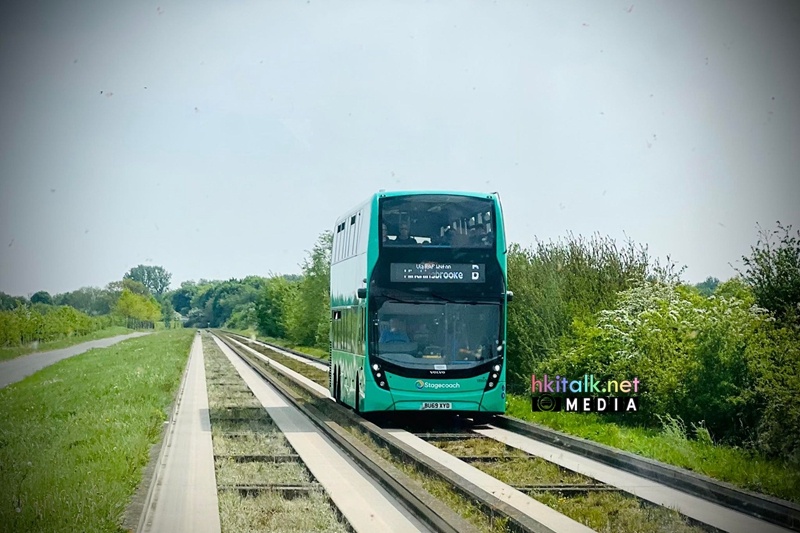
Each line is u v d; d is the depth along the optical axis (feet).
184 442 58.18
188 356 196.75
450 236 66.28
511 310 90.33
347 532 33.32
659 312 65.16
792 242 57.82
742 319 55.83
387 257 65.67
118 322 519.19
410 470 45.91
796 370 49.98
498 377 65.92
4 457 46.55
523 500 39.60
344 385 78.28
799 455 46.29
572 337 81.61
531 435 63.41
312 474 45.73
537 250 93.09
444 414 78.43
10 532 30.19
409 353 65.21
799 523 33.96
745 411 54.34
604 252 87.92
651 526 34.73
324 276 246.06
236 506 37.68
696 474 42.80
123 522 31.99
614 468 49.06
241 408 82.69
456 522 30.81
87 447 50.29
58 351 216.95
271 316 399.03
